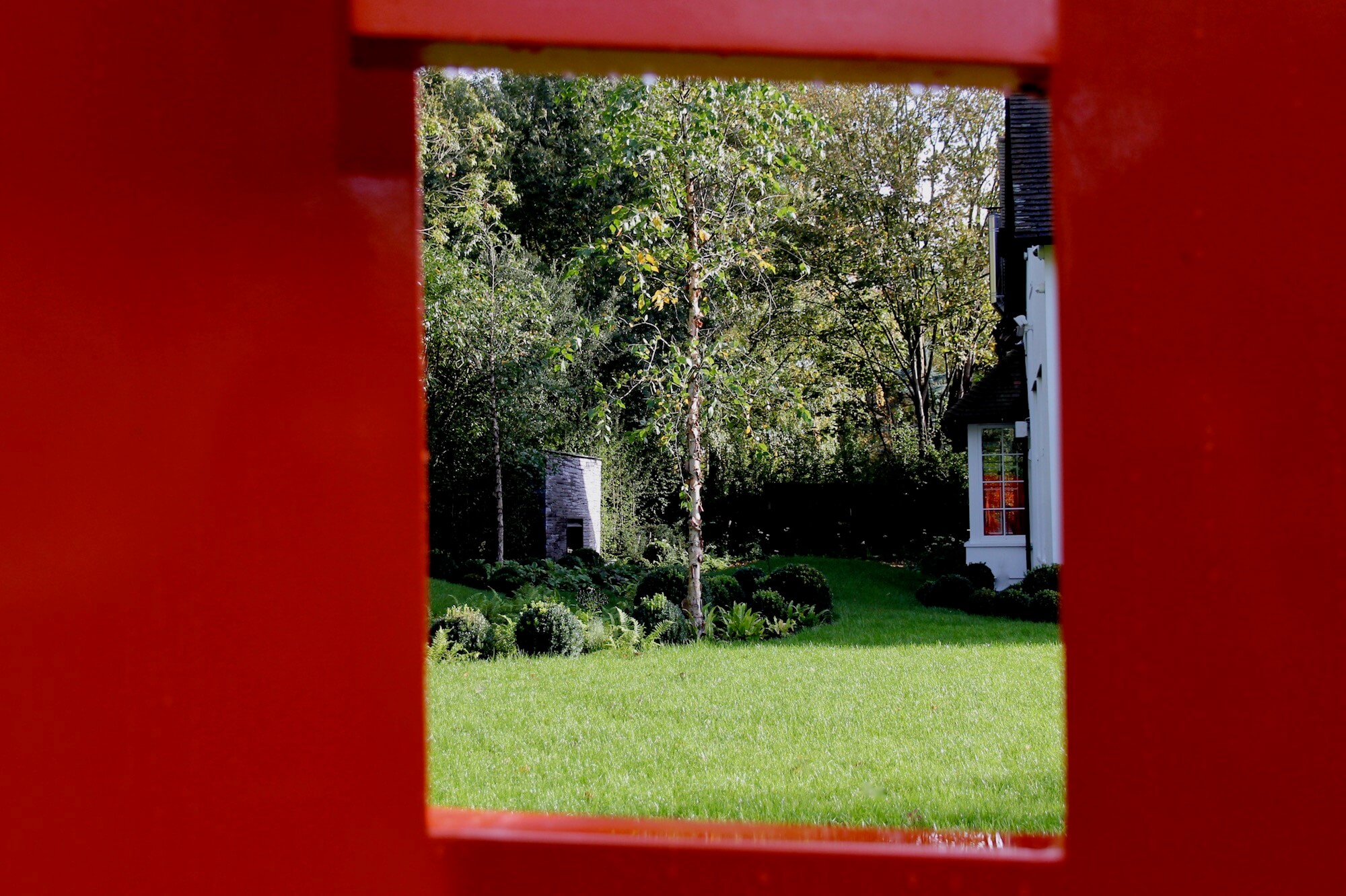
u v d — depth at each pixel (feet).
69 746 6.57
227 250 6.57
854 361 81.15
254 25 6.55
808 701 23.40
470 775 17.60
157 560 6.59
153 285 6.57
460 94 77.20
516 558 57.88
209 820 6.59
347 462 6.63
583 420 60.75
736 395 34.37
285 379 6.61
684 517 68.49
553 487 61.36
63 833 6.56
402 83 6.62
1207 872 6.29
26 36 6.49
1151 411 6.39
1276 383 6.31
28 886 6.53
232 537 6.60
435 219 62.23
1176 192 6.37
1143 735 6.36
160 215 6.56
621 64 6.64
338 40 6.57
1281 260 6.31
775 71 6.72
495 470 54.80
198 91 6.55
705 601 38.14
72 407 6.58
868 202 74.84
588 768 17.89
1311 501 6.28
